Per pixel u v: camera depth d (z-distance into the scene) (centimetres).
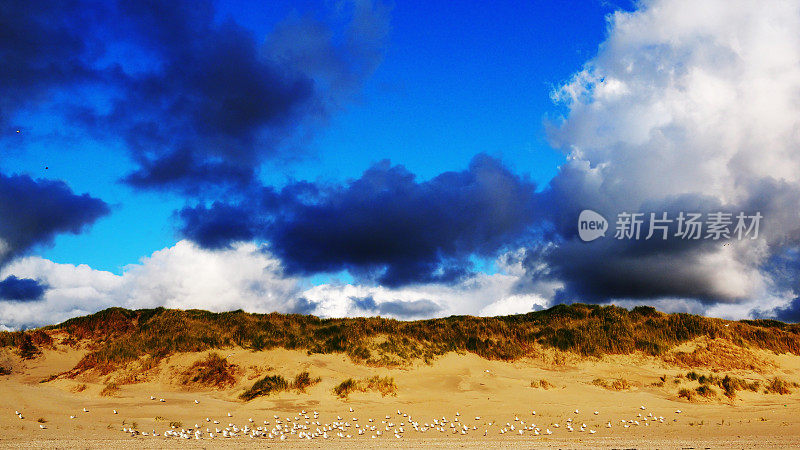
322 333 4088
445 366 3844
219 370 3500
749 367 3834
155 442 1870
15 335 3956
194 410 2655
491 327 4334
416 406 2727
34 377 3559
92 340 4194
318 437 2069
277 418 2472
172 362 3659
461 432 2170
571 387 3288
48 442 1802
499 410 2647
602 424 2358
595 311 4597
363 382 3122
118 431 2109
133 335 4112
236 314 4303
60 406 2616
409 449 1758
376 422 2406
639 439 1992
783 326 4612
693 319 4300
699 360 3912
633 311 4566
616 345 4144
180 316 4281
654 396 3111
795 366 3966
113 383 3281
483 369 3812
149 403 2833
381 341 4034
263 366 3556
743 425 2328
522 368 3922
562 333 4278
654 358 4003
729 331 4234
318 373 3322
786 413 2636
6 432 1969
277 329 4072
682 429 2239
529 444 1875
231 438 2028
